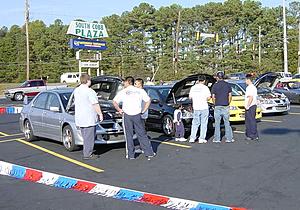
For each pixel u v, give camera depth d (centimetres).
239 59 5716
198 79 1100
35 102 1182
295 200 607
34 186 718
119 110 919
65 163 892
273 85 1906
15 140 1224
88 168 841
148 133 1305
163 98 1288
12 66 7669
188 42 6266
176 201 596
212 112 1216
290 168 800
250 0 6519
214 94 1093
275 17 6462
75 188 699
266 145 1047
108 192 662
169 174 777
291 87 2220
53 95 1111
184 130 1157
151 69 6362
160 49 6619
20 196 659
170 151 998
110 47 6612
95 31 3684
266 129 1319
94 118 916
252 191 656
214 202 607
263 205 588
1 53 7700
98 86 1171
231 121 1443
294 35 6116
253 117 1123
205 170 800
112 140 982
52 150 1040
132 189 685
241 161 870
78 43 3544
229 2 6469
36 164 888
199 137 1130
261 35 6425
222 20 6256
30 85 3534
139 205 600
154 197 616
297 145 1035
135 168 832
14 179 770
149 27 6769
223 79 1094
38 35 7862
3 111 2189
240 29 6469
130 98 905
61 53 7756
